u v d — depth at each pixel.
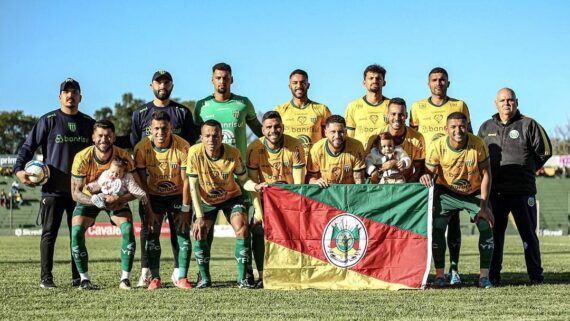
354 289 8.52
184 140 9.22
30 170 8.75
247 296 7.86
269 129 8.94
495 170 9.52
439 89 9.94
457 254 9.38
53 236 8.98
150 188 9.16
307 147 10.25
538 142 9.34
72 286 9.09
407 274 8.59
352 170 9.12
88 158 8.70
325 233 8.72
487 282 8.76
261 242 9.38
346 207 8.73
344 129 8.88
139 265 12.84
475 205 8.95
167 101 9.76
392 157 9.01
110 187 8.54
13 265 12.73
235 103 10.11
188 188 8.90
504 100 9.46
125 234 8.71
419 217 8.69
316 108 10.38
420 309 6.91
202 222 8.78
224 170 8.77
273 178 9.17
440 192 9.05
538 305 7.16
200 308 7.00
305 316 6.52
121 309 6.95
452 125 8.66
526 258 9.51
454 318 6.40
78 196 8.64
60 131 9.05
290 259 8.70
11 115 57.34
